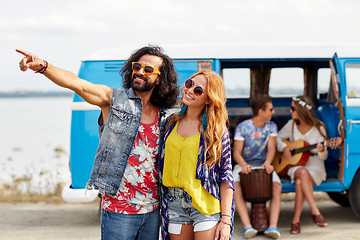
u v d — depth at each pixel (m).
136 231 3.20
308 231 5.96
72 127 5.79
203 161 3.14
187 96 3.21
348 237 5.63
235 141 6.04
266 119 6.02
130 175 3.13
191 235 3.26
